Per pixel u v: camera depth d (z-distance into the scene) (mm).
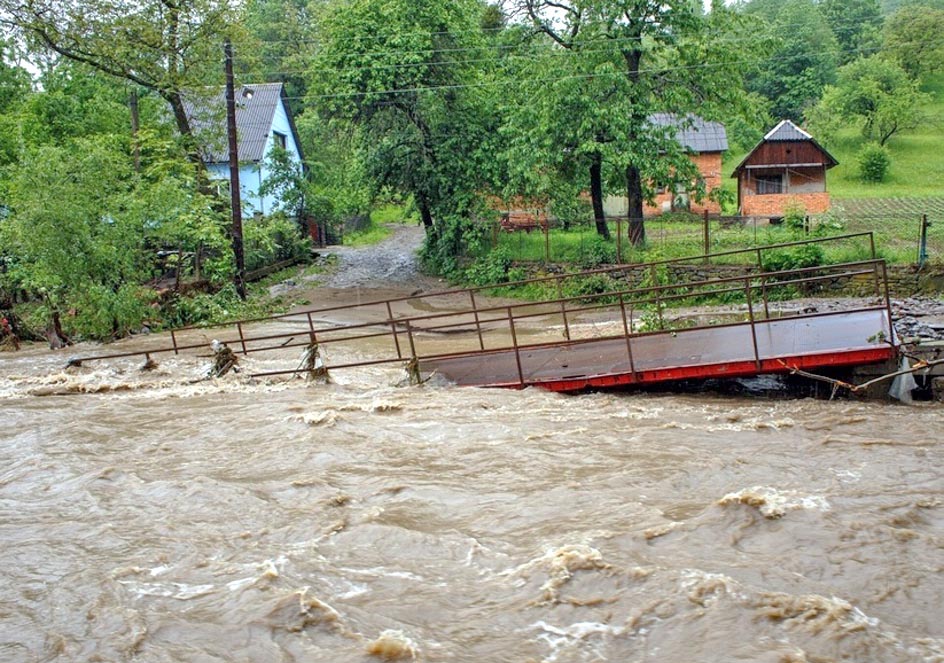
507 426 10688
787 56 63062
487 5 37688
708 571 6160
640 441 9805
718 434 10039
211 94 31484
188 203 25844
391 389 13531
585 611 5727
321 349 19203
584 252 29359
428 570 6535
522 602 5898
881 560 6305
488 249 32531
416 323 24578
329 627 5672
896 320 17297
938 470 8430
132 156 32688
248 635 5629
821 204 36500
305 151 52531
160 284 28828
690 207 40594
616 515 7398
